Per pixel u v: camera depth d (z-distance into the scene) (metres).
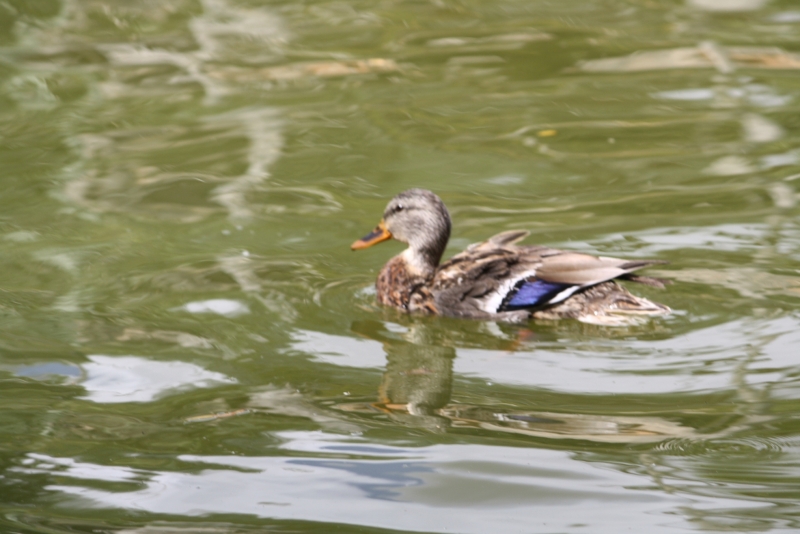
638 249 12.93
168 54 23.00
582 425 8.83
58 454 8.47
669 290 11.70
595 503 7.62
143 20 25.44
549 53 22.69
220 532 7.32
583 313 11.31
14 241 13.80
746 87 20.02
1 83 21.16
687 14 25.30
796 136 17.19
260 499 7.77
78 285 12.32
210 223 14.41
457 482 7.96
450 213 14.46
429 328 11.36
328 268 13.00
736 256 12.58
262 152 17.30
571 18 25.30
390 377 10.00
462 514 7.50
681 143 17.16
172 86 20.92
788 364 9.86
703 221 13.76
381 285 12.35
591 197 14.93
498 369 10.12
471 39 23.80
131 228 14.23
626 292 11.32
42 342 10.72
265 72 21.77
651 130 17.89
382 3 26.69
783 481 7.82
